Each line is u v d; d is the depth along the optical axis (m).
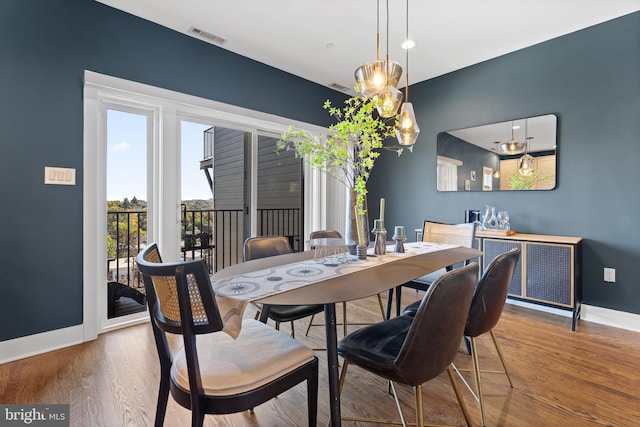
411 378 1.11
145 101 2.72
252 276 1.52
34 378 1.87
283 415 1.60
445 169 3.84
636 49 2.59
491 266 1.42
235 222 3.83
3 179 2.06
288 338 1.35
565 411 1.59
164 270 0.96
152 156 2.84
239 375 1.08
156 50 2.73
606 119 2.74
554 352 2.22
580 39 2.86
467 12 2.58
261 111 3.49
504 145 3.34
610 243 2.74
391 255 2.04
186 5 2.50
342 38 2.99
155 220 2.86
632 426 1.48
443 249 2.28
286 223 4.64
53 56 2.23
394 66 1.95
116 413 1.57
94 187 2.43
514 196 3.30
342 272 1.59
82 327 2.37
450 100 3.77
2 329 2.07
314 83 4.05
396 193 4.33
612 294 2.73
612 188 2.73
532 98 3.15
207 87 3.05
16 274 2.12
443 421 1.53
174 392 1.11
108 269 2.64
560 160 3.00
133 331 2.59
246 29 2.84
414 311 1.78
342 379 1.43
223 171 3.76
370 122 1.93
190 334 0.98
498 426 1.49
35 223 2.18
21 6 2.11
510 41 3.05
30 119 2.15
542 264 2.78
